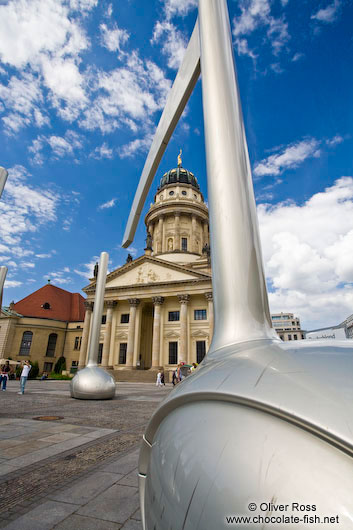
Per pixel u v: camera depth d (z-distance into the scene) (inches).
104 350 1662.2
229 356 47.3
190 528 30.7
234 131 66.9
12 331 2017.7
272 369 37.9
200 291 1610.5
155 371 1467.8
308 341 47.4
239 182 62.9
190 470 33.6
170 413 46.1
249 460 29.9
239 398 34.7
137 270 1785.2
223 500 29.0
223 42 75.3
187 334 1557.6
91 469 168.4
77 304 2431.1
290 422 30.8
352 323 2153.1
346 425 27.0
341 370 33.9
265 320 56.0
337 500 24.3
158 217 2268.7
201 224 2294.5
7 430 269.7
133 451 205.0
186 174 2559.1
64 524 109.0
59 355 2124.8
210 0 80.8
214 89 70.0
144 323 1860.2
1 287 446.3
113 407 433.4
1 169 317.4
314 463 27.1
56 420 322.0
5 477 156.2
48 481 150.8
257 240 62.2
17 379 1611.7
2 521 111.4
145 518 42.4
